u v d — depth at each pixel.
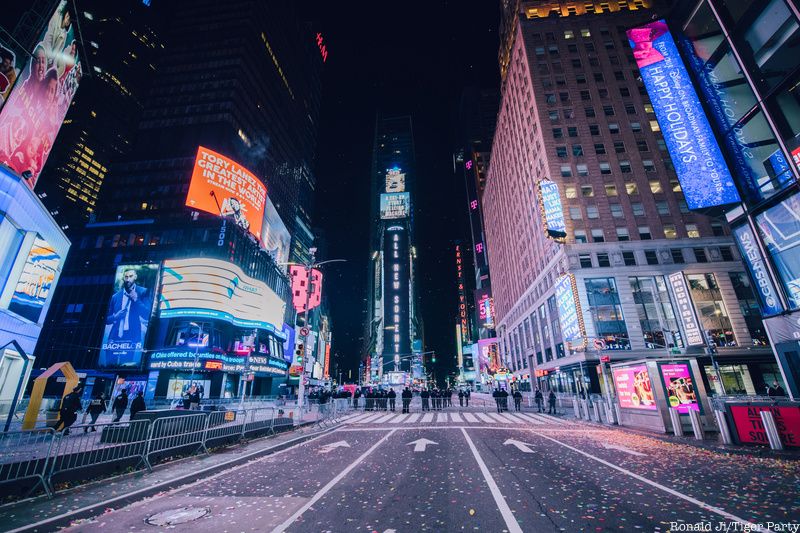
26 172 19.44
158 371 45.66
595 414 20.84
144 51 129.75
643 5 56.91
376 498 6.95
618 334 40.41
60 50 21.61
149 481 7.95
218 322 50.50
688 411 14.96
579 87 52.19
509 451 11.75
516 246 67.88
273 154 95.31
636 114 50.09
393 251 166.50
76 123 103.31
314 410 20.53
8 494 6.51
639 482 7.84
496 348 89.25
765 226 15.82
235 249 58.22
